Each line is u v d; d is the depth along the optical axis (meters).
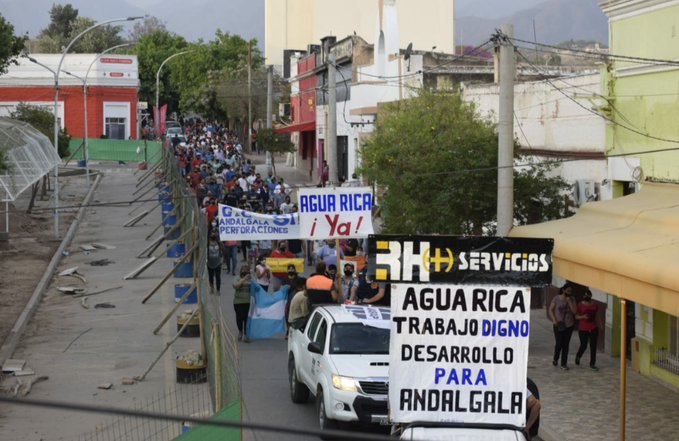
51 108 75.56
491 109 27.11
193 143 69.19
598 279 14.94
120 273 30.17
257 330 21.41
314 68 56.97
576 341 22.05
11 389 17.03
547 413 15.91
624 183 20.98
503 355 10.12
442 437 9.78
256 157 77.56
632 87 20.19
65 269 30.80
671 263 13.04
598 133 21.70
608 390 17.47
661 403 16.58
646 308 18.70
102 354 20.05
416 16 69.81
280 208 34.03
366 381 13.98
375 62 42.75
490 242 10.07
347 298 21.72
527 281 10.06
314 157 60.81
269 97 54.72
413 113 23.27
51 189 52.50
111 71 76.81
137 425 14.87
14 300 25.52
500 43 18.27
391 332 10.13
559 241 16.42
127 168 67.19
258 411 16.05
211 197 32.97
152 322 23.25
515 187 22.12
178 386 17.48
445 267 10.05
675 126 18.55
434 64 40.00
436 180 22.14
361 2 78.88
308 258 31.23
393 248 10.05
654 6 19.14
